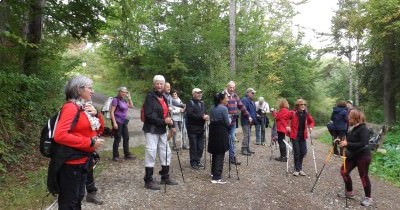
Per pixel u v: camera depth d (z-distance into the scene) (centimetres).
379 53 1792
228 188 659
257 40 2308
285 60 3059
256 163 903
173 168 796
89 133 362
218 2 2312
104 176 685
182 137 1043
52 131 346
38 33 917
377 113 2377
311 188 701
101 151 927
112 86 2550
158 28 2211
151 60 2161
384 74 1947
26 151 788
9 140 752
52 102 984
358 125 621
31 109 891
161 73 2194
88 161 361
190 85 2138
